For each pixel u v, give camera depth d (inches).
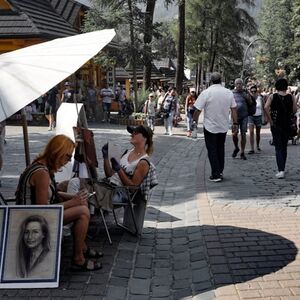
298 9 1828.2
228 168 421.4
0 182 353.1
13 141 610.2
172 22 1731.1
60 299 173.2
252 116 510.3
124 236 242.1
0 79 175.2
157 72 2314.2
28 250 178.7
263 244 221.6
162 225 263.3
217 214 274.1
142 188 237.5
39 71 181.2
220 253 212.7
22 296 174.6
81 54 194.5
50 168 194.1
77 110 239.6
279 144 366.9
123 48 892.0
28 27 825.5
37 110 911.0
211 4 1817.2
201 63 2043.6
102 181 235.5
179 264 207.8
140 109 1001.5
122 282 189.6
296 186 339.9
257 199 304.5
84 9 1129.4
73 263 198.1
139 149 241.4
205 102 355.6
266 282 180.2
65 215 192.2
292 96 363.9
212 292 175.5
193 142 665.6
